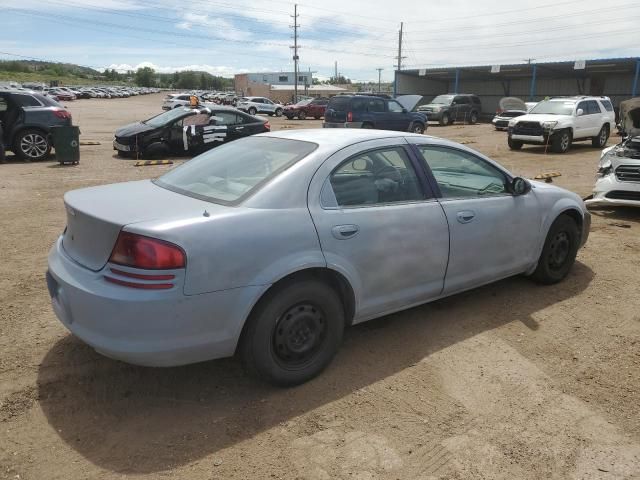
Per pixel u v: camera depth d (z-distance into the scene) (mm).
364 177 3504
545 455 2705
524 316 4289
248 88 93188
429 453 2701
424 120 21891
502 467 2617
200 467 2578
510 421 2969
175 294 2691
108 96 83250
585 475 2578
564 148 17000
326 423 2922
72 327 2908
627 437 2859
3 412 2953
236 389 3225
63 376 3312
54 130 12305
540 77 44281
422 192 3779
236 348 3072
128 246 2691
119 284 2701
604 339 3939
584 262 5672
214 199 3166
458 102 33438
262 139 3906
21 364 3436
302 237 3072
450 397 3184
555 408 3096
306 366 3256
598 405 3133
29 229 6648
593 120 18047
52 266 3105
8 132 12688
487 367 3520
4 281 4859
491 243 4160
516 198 4375
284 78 100875
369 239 3377
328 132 3855
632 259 5793
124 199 3207
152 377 3332
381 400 3139
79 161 13086
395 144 3736
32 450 2668
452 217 3848
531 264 4633
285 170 3230
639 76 38969
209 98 59875
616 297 4707
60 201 8367
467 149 4168
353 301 3410
